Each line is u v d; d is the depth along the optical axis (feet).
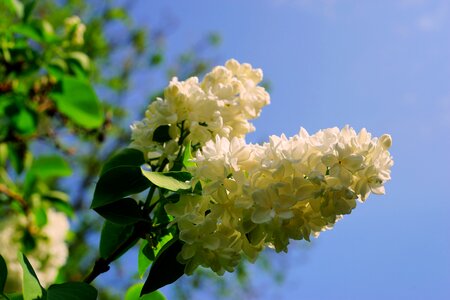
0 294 2.10
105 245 2.27
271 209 1.95
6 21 3.50
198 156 2.03
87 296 2.02
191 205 2.05
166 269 2.05
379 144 2.04
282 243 1.98
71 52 3.79
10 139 3.81
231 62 2.49
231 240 2.03
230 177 2.04
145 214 2.18
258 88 2.42
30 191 3.62
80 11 10.28
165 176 2.07
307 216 2.01
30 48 3.50
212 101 2.29
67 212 3.73
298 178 1.96
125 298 2.34
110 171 2.14
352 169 1.97
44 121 4.09
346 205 1.97
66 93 3.41
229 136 2.33
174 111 2.29
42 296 1.97
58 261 3.61
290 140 2.02
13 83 3.59
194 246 2.01
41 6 9.20
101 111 3.47
